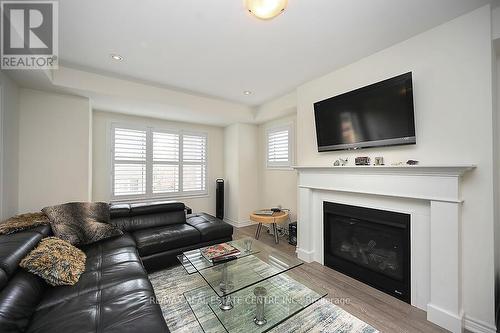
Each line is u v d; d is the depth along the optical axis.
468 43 1.66
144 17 1.71
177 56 2.31
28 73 2.17
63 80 2.49
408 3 1.56
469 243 1.63
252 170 4.65
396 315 1.77
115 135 3.73
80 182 2.84
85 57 2.32
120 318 1.15
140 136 3.97
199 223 3.09
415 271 1.90
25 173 2.52
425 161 1.87
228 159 4.80
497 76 1.75
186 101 3.42
